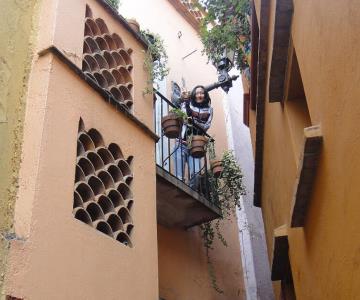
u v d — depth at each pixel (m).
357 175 3.02
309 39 4.20
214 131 11.38
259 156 8.49
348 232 3.31
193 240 8.32
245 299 9.33
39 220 3.80
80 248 4.13
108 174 4.94
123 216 5.05
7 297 3.34
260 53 6.47
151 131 5.84
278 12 5.01
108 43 5.93
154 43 6.71
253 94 8.42
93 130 4.92
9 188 3.88
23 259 3.56
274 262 6.61
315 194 4.21
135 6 10.52
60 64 4.70
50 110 4.34
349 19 3.05
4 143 4.01
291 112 5.49
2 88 4.21
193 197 7.28
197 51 12.00
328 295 4.13
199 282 7.98
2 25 4.50
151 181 5.59
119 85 5.77
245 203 11.23
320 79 3.84
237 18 8.49
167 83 10.13
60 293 3.75
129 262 4.73
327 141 3.71
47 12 5.00
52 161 4.15
